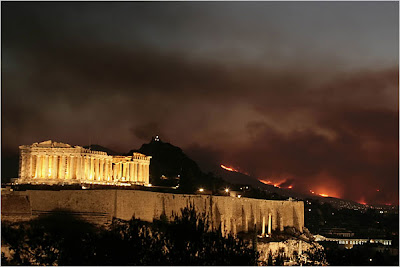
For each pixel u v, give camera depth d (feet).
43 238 448.24
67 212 583.58
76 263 410.93
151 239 439.22
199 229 460.14
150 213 624.18
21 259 411.13
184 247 436.76
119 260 412.36
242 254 447.42
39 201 592.60
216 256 431.84
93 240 436.35
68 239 465.06
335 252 638.12
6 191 583.17
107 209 577.84
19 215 556.51
